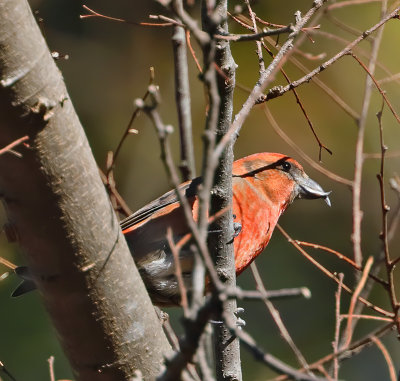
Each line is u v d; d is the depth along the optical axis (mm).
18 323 12406
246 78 13234
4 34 5023
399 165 13672
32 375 12008
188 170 8500
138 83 14992
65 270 5480
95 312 5605
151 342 5812
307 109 13828
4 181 5258
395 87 13125
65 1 15180
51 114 5199
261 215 9070
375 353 13125
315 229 13977
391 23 13016
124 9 15242
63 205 5352
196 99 13922
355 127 13656
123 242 5699
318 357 13094
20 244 5473
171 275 8320
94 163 5512
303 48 13430
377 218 13828
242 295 3980
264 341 13297
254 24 7234
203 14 5836
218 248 6707
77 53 15086
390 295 6777
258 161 9406
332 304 13570
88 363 5758
